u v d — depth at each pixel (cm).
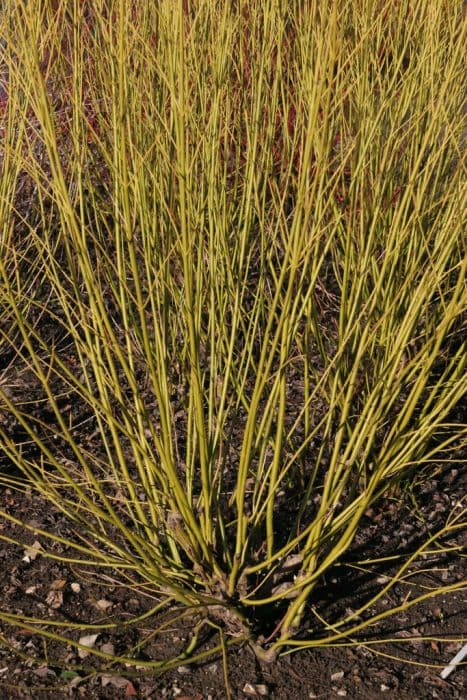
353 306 192
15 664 193
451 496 250
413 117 239
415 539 233
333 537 200
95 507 182
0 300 280
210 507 190
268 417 191
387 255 190
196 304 180
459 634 203
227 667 193
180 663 184
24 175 320
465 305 192
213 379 199
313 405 275
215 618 204
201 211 192
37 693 186
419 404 267
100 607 210
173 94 174
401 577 205
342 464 192
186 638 201
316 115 159
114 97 182
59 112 280
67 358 316
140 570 187
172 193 207
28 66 173
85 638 200
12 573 219
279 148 308
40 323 328
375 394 190
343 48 229
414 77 231
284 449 257
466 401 290
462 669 193
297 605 190
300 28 258
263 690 186
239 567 192
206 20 229
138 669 192
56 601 211
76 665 178
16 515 240
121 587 216
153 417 277
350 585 217
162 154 212
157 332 188
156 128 214
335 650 198
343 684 188
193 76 225
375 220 194
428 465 261
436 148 247
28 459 262
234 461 253
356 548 229
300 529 228
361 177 207
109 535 232
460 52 231
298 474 249
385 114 246
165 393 180
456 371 225
